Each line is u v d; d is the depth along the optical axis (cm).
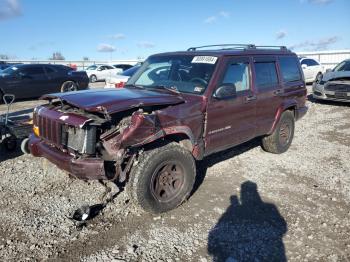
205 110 434
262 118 549
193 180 421
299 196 454
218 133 464
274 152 623
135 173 371
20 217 385
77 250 330
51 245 336
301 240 354
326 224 384
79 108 390
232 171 539
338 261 321
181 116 404
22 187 461
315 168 561
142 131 359
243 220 391
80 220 375
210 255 327
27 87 1387
